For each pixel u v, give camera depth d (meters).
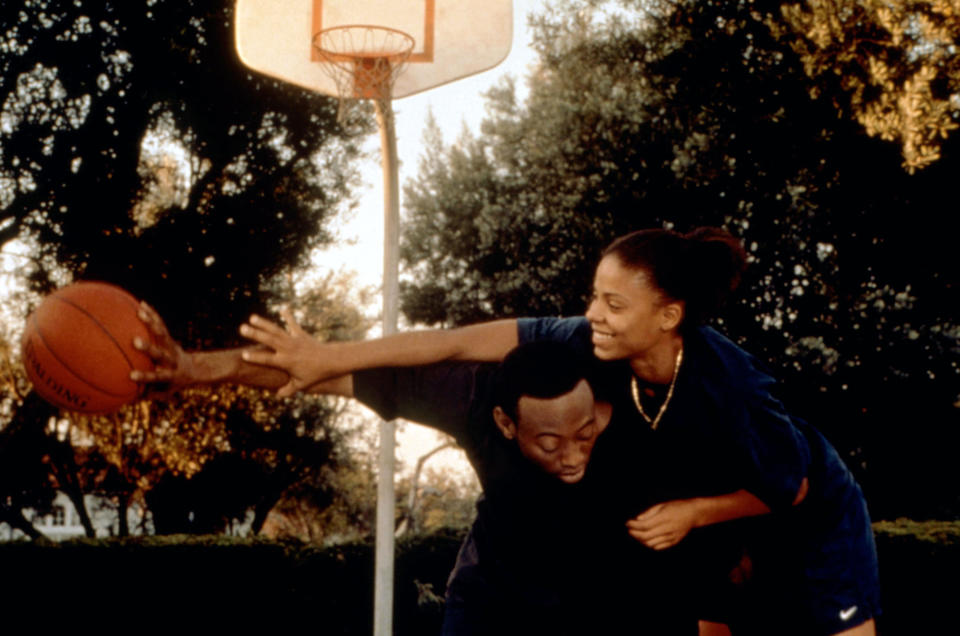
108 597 12.15
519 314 22.86
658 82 17.67
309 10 8.61
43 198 16.53
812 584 3.77
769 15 14.53
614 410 3.41
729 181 18.36
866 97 13.70
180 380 2.96
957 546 11.71
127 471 24.47
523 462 3.38
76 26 16.41
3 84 16.14
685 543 3.63
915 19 12.76
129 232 17.08
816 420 20.88
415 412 3.37
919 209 15.91
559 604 3.56
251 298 18.33
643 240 3.20
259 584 12.34
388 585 7.90
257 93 17.45
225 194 18.16
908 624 11.82
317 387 3.33
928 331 19.75
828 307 20.12
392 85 8.48
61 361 3.14
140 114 16.78
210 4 16.75
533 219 22.78
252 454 29.62
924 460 21.23
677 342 3.31
